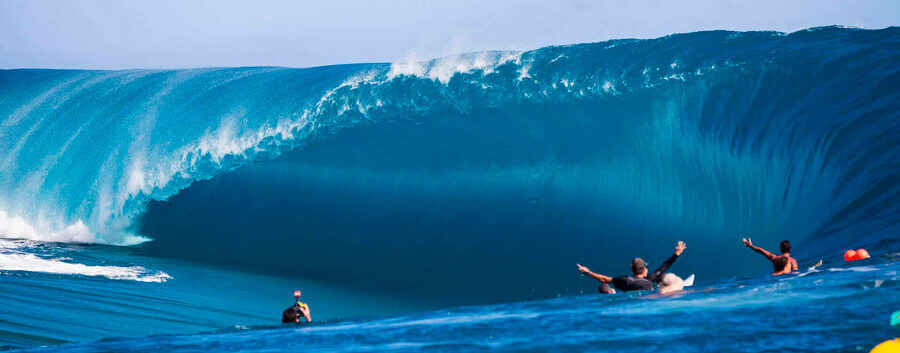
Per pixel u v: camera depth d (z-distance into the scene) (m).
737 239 65.38
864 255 41.84
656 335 24.09
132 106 96.69
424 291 60.44
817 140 62.62
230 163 87.75
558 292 59.09
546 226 71.81
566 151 77.00
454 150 80.94
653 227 70.06
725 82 71.81
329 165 84.81
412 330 28.56
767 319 25.27
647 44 79.62
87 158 92.19
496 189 77.44
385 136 84.06
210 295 55.94
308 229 79.31
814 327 23.50
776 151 65.44
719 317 26.34
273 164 86.62
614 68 78.06
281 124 87.69
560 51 82.75
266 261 71.06
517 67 82.25
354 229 77.75
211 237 80.31
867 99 63.38
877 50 68.50
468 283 62.44
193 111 92.88
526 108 80.56
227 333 31.16
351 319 34.12
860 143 59.44
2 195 92.19
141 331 42.53
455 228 74.38
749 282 35.22
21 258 66.31
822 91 66.19
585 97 78.44
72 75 109.56
